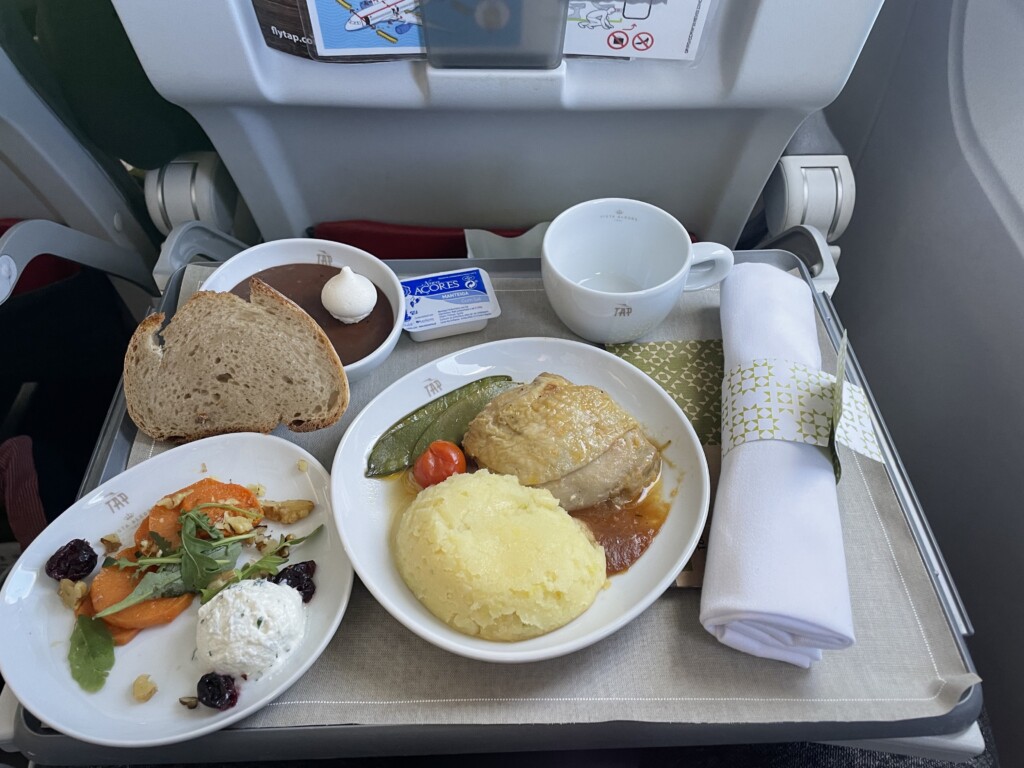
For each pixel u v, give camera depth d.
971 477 1.03
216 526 0.69
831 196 1.03
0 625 0.65
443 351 0.89
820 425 0.72
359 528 0.70
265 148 0.92
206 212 1.06
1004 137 0.97
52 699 0.61
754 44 0.76
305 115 0.87
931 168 1.08
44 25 0.88
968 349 1.02
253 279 0.75
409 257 1.13
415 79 0.81
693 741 0.63
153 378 0.77
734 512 0.69
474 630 0.62
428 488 0.70
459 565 0.62
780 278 0.88
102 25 0.89
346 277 0.81
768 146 0.92
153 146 1.03
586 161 0.97
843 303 1.35
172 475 0.76
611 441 0.72
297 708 0.62
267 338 0.76
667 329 0.91
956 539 1.07
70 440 1.18
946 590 0.73
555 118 0.88
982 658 1.04
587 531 0.69
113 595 0.66
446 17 0.73
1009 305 0.94
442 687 0.63
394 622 0.67
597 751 0.84
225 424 0.80
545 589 0.62
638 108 0.85
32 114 0.95
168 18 0.72
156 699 0.62
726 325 0.85
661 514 0.72
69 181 1.02
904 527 0.74
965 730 0.63
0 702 0.65
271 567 0.68
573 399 0.74
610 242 0.90
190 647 0.65
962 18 1.03
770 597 0.62
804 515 0.67
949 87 1.04
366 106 0.84
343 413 0.79
